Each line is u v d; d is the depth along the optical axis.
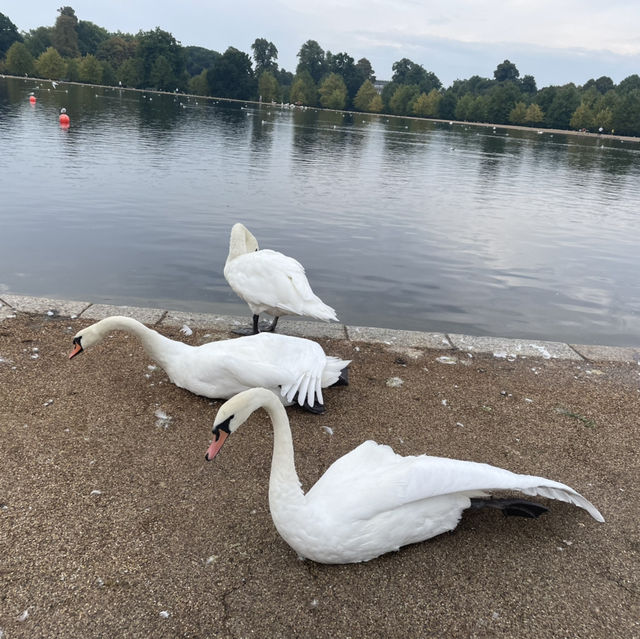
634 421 2.00
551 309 3.62
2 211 4.76
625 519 1.50
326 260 4.22
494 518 1.49
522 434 1.87
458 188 8.45
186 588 1.19
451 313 3.39
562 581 1.28
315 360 1.91
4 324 2.33
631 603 1.24
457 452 1.74
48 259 3.68
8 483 1.43
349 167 9.73
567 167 13.20
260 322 2.67
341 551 1.22
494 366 2.38
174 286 3.39
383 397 2.04
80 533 1.30
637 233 6.16
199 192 6.32
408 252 4.62
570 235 5.81
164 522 1.36
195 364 1.83
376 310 3.34
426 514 1.27
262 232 4.84
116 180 6.55
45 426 1.68
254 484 1.52
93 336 1.84
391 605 1.19
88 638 1.07
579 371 2.40
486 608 1.20
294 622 1.13
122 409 1.82
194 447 1.65
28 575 1.18
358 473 1.32
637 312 3.68
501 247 5.07
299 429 1.79
